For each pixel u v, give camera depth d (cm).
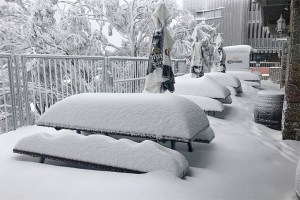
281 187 310
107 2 1628
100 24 1667
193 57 869
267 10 1055
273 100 643
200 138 417
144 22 1731
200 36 872
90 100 399
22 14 1320
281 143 502
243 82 1465
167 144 425
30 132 494
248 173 336
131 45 1741
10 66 505
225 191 279
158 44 464
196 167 341
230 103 827
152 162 293
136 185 263
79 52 1312
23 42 1216
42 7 1156
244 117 743
